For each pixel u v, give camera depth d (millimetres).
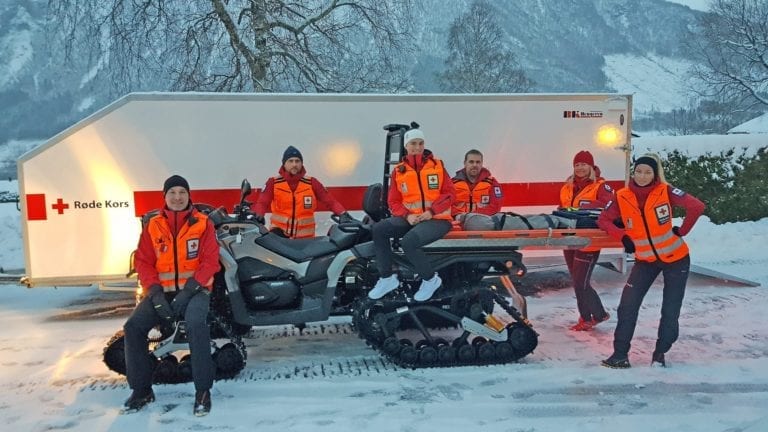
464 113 7082
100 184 6531
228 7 13016
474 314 4941
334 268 4859
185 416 3994
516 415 3947
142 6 12258
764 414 3930
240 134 6695
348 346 5426
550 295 7219
